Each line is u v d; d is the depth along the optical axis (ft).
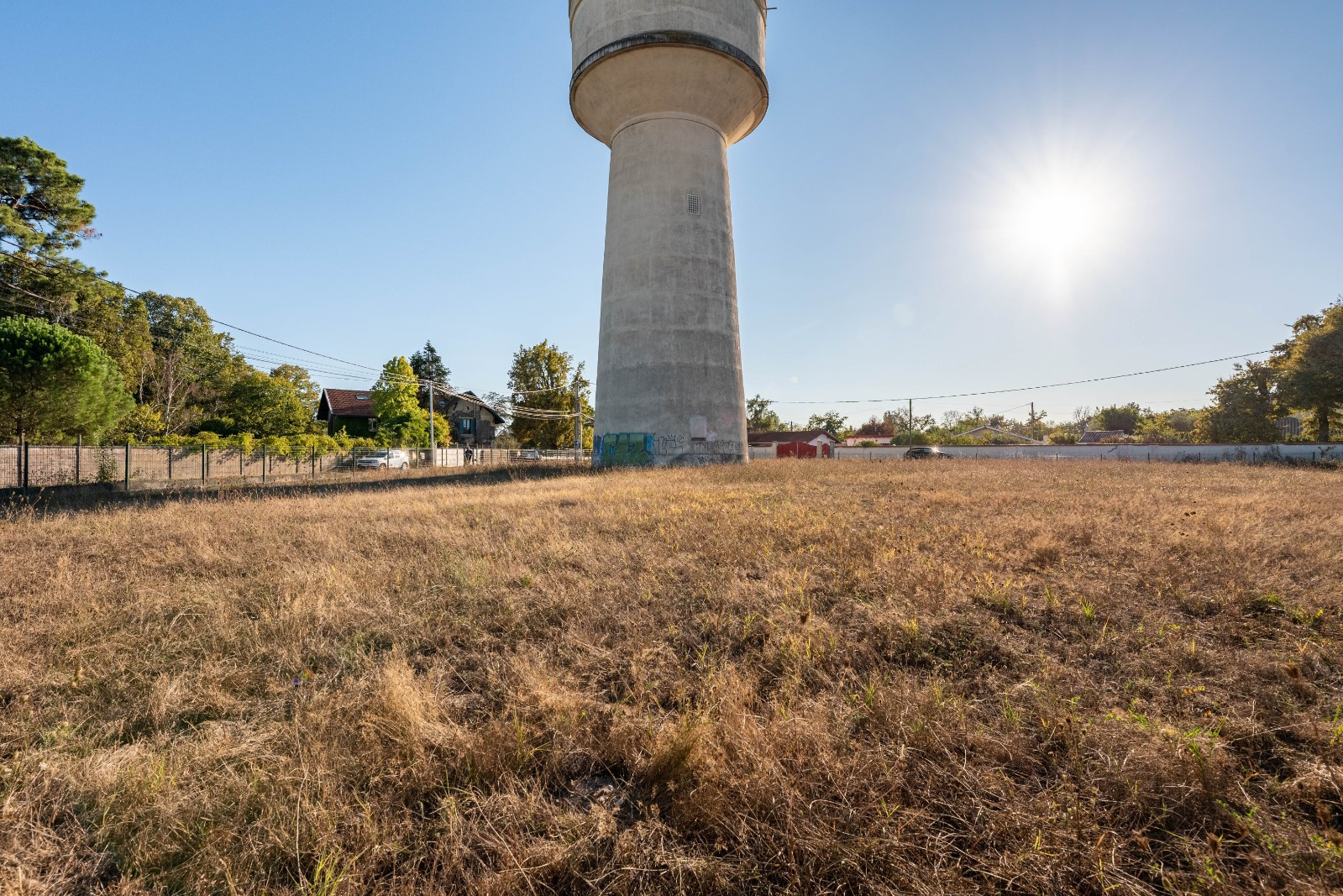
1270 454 114.62
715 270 89.86
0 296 90.17
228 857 7.97
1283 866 7.34
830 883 7.45
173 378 133.18
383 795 9.22
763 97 93.30
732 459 89.04
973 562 20.80
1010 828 8.10
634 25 83.35
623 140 91.81
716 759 9.53
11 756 10.58
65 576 21.38
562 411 190.29
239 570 22.58
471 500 41.91
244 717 11.84
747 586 18.60
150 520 34.60
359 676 13.39
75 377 70.95
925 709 10.73
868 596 17.61
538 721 11.27
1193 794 8.64
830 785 8.97
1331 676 12.25
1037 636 14.67
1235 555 20.63
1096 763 9.30
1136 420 299.58
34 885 7.59
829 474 65.92
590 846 8.09
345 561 22.97
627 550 24.12
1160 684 12.12
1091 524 27.09
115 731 11.27
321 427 169.37
